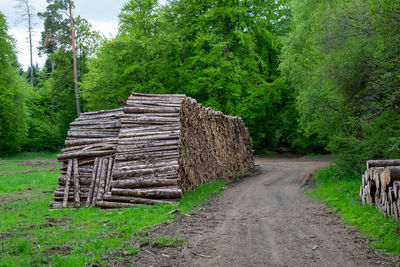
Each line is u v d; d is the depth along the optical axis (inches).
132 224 331.9
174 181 451.2
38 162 1360.7
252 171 1033.5
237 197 523.2
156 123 507.2
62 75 1942.7
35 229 333.4
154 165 469.1
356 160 614.9
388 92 506.0
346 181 610.9
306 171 949.2
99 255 236.1
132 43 1206.9
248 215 376.5
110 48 1252.5
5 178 824.3
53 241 274.1
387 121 530.0
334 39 552.4
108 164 493.7
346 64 543.5
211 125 753.0
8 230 328.5
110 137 530.0
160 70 1273.4
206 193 557.3
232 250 249.8
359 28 509.7
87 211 437.1
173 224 330.6
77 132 544.1
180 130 511.2
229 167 861.2
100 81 1316.4
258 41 1408.7
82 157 514.0
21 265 212.5
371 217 330.0
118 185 458.6
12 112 1566.2
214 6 1259.8
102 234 298.2
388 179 313.3
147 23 1268.5
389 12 431.5
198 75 1257.4
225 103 1298.0
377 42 473.4
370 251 242.5
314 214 376.8
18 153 1873.8
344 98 596.7
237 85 1244.5
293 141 1550.2
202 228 315.9
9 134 1635.1
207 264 221.6
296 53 908.0
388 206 315.0
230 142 904.3
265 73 1401.3
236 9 1226.6
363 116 547.8
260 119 1529.3
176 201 443.8
